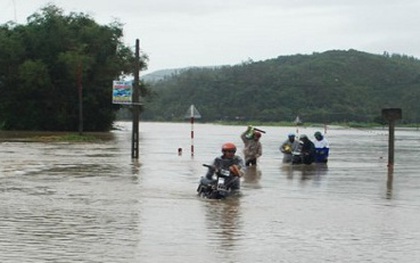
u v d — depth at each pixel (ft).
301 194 54.13
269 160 95.61
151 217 41.14
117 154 103.76
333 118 429.38
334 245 33.19
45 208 44.32
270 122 442.09
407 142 183.62
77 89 232.73
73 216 41.09
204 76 526.16
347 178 68.49
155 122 504.02
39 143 141.59
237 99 472.44
